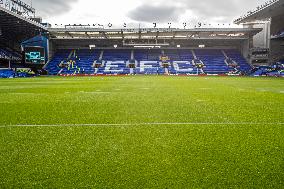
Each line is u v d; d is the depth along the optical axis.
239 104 9.55
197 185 2.93
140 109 8.33
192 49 58.97
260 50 51.25
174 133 5.21
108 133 5.25
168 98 11.49
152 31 47.81
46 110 8.23
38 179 3.11
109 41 56.06
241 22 52.12
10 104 9.74
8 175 3.23
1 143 4.57
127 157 3.81
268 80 30.20
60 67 52.41
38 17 52.91
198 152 4.01
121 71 52.03
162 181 3.03
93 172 3.29
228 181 3.03
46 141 4.69
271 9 43.03
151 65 54.12
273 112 7.68
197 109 8.28
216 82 25.33
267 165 3.49
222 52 57.81
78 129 5.61
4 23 42.12
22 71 43.97
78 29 47.06
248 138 4.80
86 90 16.19
